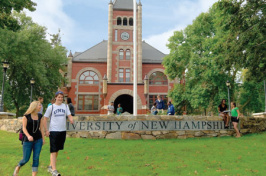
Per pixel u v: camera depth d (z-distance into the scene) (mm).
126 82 33812
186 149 8953
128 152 8438
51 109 5559
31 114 5152
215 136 12336
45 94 30469
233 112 12094
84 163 6977
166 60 27734
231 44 13148
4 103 27062
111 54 34875
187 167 6453
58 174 5195
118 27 35750
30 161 7227
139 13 36000
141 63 34688
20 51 25344
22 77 29297
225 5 12961
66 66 36906
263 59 12703
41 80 27156
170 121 11906
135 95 14289
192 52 24516
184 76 28375
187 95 26078
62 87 35875
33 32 27844
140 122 11625
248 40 12500
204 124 12328
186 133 11984
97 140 10750
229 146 9523
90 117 11586
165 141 10773
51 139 5441
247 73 13625
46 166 6672
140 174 5895
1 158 7539
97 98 35344
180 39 27156
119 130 11477
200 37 24609
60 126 5539
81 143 9992
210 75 21672
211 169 6246
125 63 35125
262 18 12156
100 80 35719
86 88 35375
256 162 6969
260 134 12570
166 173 5914
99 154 8094
